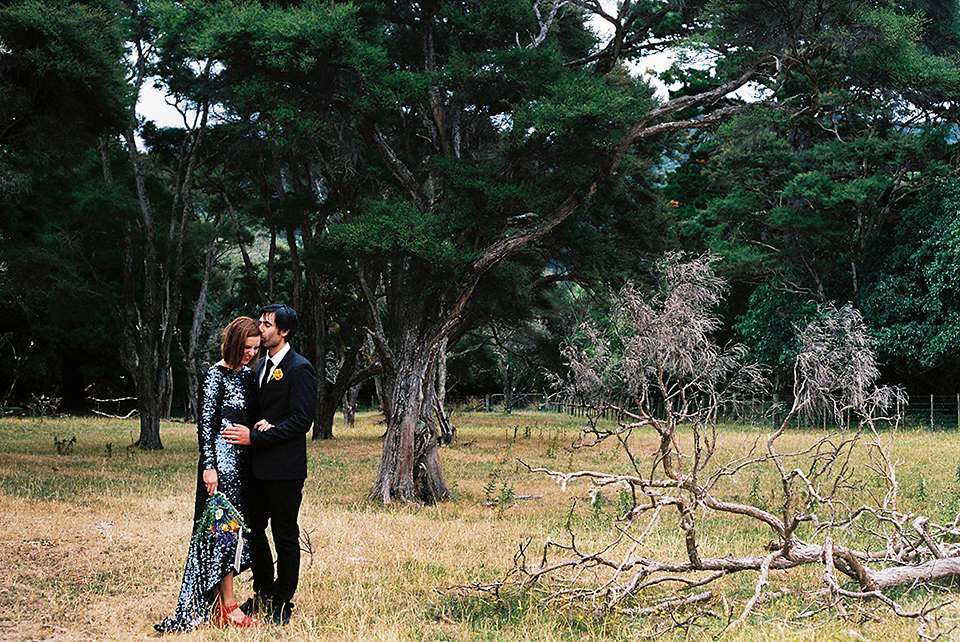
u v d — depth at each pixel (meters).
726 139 32.72
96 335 43.00
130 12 22.70
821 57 13.52
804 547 6.24
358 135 15.15
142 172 24.33
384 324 26.94
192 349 39.03
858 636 5.07
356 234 12.96
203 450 5.73
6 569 7.25
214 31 12.20
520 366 47.47
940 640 5.00
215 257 39.78
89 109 15.70
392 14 15.09
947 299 30.42
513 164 13.56
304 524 9.95
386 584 6.83
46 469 16.06
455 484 15.41
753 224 35.28
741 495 12.88
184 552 8.09
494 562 7.93
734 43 13.82
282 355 5.95
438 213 14.05
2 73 14.51
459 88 13.66
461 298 13.89
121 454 20.55
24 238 22.41
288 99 12.94
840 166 32.97
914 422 31.05
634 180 22.59
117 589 6.64
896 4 14.45
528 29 15.28
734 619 5.68
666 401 6.77
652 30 15.87
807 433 26.78
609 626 5.51
